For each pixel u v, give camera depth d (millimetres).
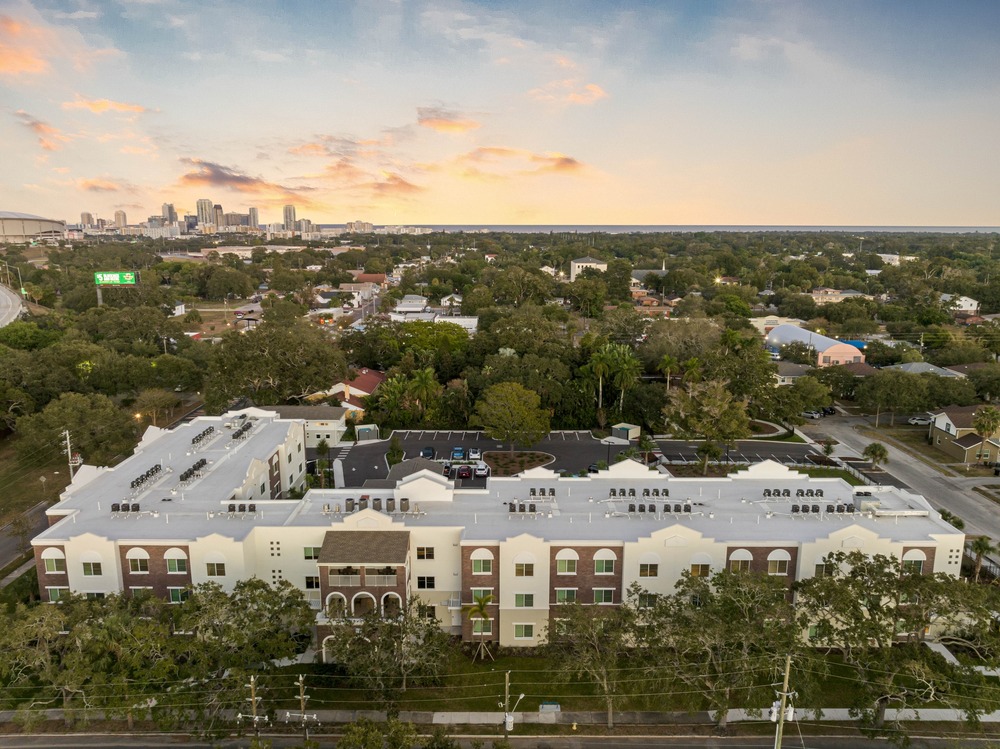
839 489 66000
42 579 54500
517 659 53094
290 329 137625
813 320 189000
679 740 44969
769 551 53969
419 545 55281
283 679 49719
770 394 111688
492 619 54594
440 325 157125
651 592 54094
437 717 46906
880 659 44625
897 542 53875
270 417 89750
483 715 47125
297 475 86188
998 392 121938
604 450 102875
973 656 52281
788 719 39281
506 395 97500
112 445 91000
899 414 123438
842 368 131375
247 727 45562
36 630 42438
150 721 46625
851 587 46344
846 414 124500
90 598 52688
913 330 171125
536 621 54344
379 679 44219
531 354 122125
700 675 43500
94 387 116438
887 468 95625
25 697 46562
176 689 42062
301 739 45000
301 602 49125
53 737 45156
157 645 42812
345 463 97000
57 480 87312
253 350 114062
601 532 56031
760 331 177250
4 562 67312
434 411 112812
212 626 45062
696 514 59781
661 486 65938
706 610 45344
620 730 45844
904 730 44594
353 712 47562
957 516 78562
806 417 121812
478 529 56281
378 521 54875
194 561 53938
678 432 99312
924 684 45250
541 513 59438
